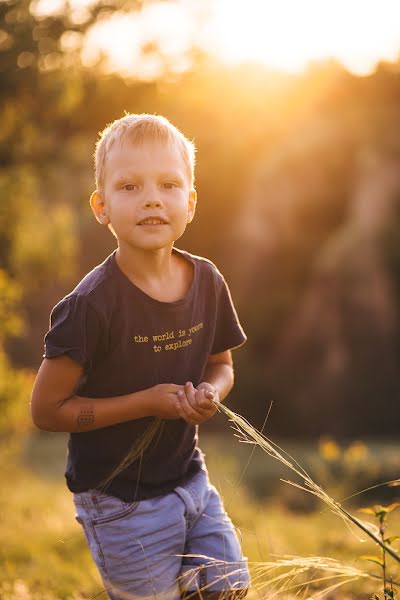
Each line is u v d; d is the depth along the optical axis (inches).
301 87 2236.7
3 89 727.7
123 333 140.3
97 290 138.3
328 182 2119.8
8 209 808.9
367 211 2059.5
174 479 152.6
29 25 710.5
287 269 2096.5
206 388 140.7
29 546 353.4
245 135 2143.2
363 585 217.8
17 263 853.8
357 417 1942.7
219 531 153.3
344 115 2207.2
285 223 2116.1
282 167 2130.9
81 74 750.5
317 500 538.3
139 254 142.3
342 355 1982.0
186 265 151.0
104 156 142.0
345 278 2010.3
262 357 2042.3
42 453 1273.4
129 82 796.6
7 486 652.1
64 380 137.6
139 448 143.1
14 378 546.6
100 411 138.8
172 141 140.7
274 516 462.3
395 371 1962.4
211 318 153.9
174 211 139.1
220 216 2161.7
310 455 1186.6
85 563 307.1
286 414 1973.4
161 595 146.9
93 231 1948.8
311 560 131.6
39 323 1866.4
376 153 2114.9
